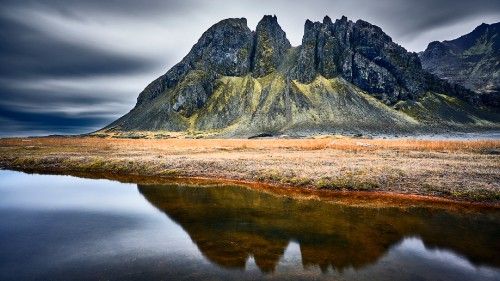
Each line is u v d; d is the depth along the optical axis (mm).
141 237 14867
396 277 10641
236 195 25359
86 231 15852
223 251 13023
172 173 36656
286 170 33312
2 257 12508
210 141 92562
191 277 10672
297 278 10547
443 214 19312
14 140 101000
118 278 10641
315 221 17516
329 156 45312
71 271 11203
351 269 11266
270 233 15320
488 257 12438
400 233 15398
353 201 23047
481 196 23016
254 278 10578
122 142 90688
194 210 20188
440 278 10602
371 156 44719
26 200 23625
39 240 14531
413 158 41750
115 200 23484
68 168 43031
